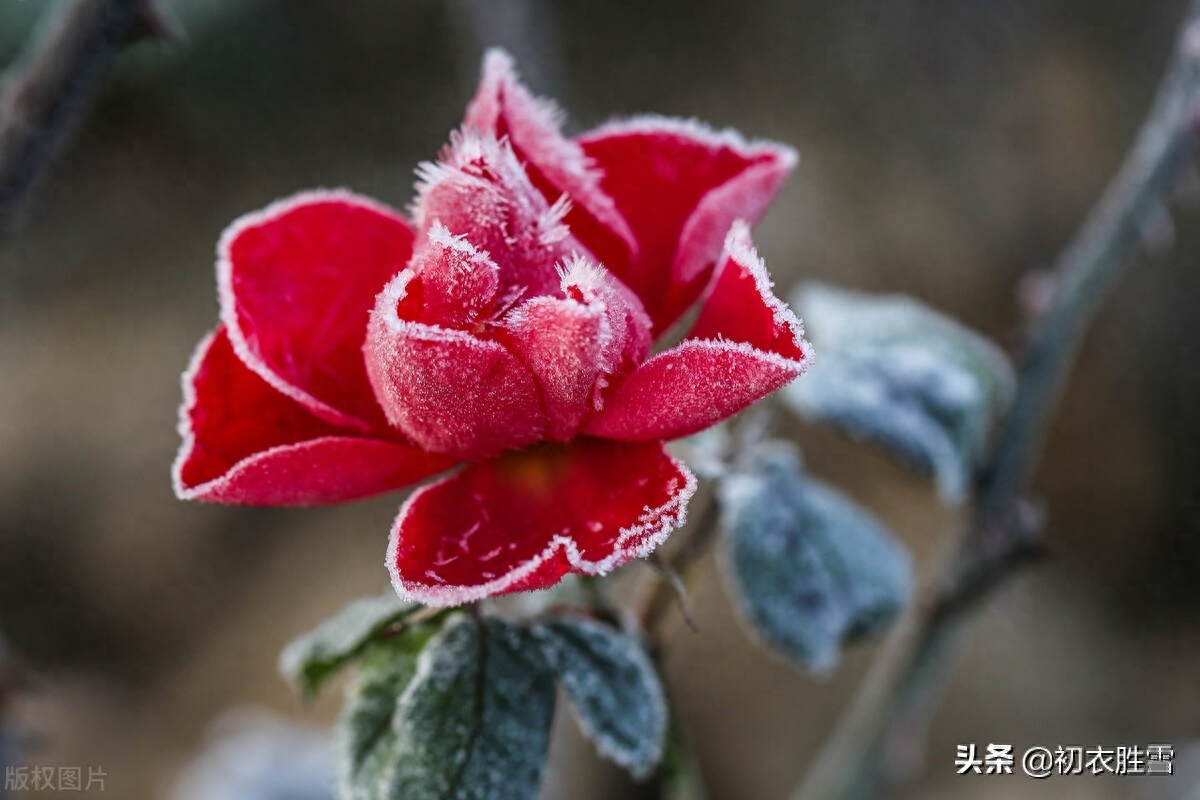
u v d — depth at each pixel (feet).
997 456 1.47
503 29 1.60
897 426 1.42
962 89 3.46
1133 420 3.23
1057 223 3.31
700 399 1.12
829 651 1.37
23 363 3.27
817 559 1.38
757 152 1.21
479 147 1.14
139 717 2.92
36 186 1.33
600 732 1.21
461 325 1.13
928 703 1.52
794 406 1.43
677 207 1.22
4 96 1.31
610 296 1.13
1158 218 1.42
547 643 1.22
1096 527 3.20
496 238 1.14
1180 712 2.93
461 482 1.16
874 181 3.39
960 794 2.71
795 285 3.22
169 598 3.05
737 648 2.84
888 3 3.54
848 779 1.52
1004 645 2.93
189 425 1.17
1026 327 1.47
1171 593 3.13
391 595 1.24
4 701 1.39
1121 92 3.41
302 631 2.94
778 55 3.57
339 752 1.22
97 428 3.17
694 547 1.33
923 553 2.91
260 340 1.18
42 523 3.08
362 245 1.21
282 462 1.14
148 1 1.31
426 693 1.20
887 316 1.48
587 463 1.17
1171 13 3.42
